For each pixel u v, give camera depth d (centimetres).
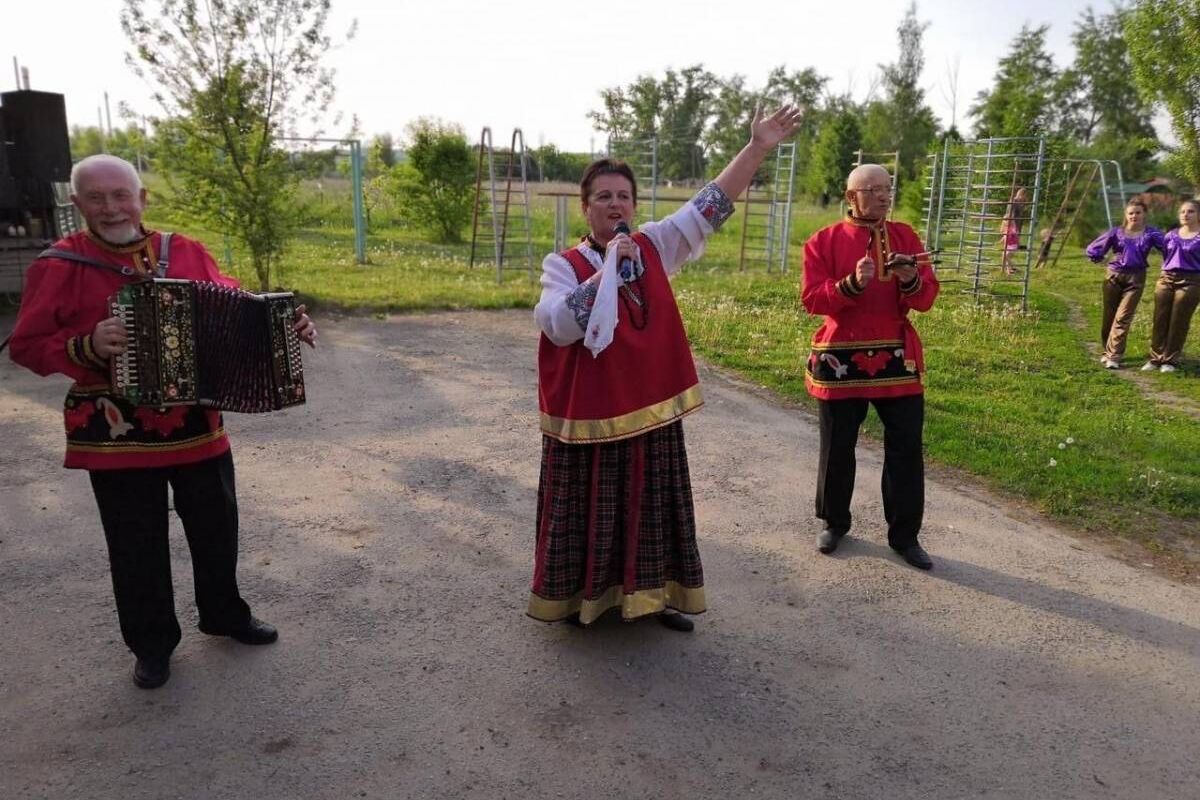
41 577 426
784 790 297
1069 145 2534
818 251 454
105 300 306
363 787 292
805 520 525
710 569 457
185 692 339
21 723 319
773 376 862
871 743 323
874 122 4497
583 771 302
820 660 376
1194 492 567
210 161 1121
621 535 363
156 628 338
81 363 293
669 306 349
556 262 347
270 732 318
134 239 317
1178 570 475
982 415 743
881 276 445
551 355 354
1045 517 540
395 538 480
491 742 316
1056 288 1553
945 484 589
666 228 351
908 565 468
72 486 539
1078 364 973
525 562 456
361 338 995
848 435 462
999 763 314
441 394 771
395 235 2300
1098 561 481
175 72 1080
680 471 366
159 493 328
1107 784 305
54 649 366
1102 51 4753
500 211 2242
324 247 1914
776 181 1808
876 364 448
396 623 393
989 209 1936
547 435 359
